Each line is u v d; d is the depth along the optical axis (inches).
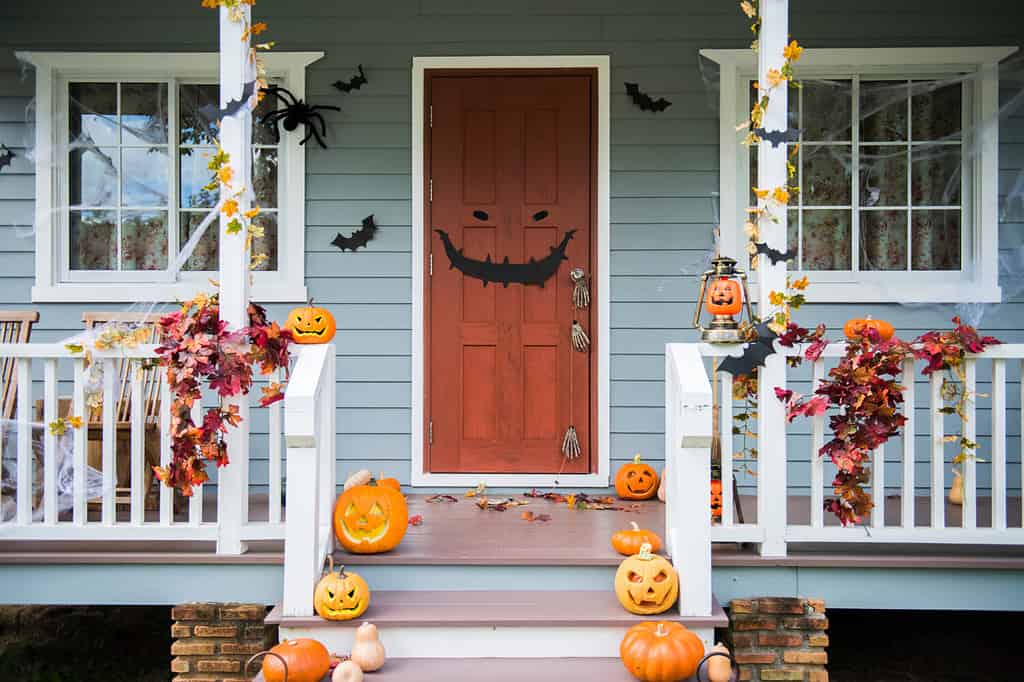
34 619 203.9
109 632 197.8
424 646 139.0
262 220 216.2
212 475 213.2
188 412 144.0
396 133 214.4
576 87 213.9
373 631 134.2
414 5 213.6
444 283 215.2
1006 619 207.8
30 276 213.5
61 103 215.6
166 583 152.1
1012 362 213.0
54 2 212.4
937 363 146.4
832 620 207.0
